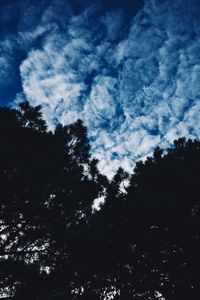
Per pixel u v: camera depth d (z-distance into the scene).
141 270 6.46
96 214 6.91
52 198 6.04
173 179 7.51
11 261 4.95
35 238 5.65
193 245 6.21
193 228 6.41
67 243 5.64
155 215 6.80
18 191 5.48
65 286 5.18
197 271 6.02
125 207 7.14
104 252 5.97
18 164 5.62
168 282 6.16
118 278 6.35
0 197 5.35
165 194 7.27
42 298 4.98
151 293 6.29
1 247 5.54
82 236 5.64
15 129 6.01
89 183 6.57
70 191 6.20
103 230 6.12
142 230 7.06
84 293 5.51
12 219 5.66
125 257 6.69
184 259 6.25
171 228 6.73
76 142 7.00
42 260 5.58
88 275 5.75
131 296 6.13
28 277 4.91
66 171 6.29
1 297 4.88
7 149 5.44
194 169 7.55
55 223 5.74
